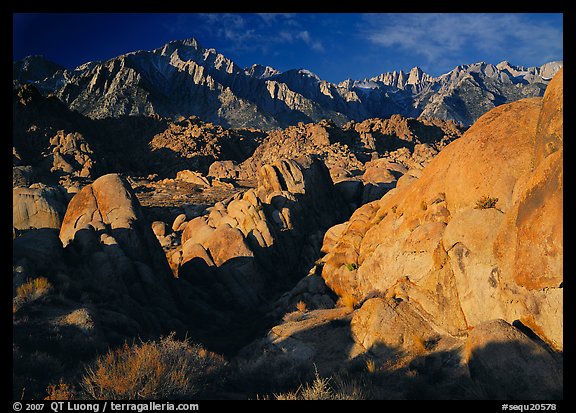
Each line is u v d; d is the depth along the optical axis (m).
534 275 11.72
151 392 10.26
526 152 15.81
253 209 35.34
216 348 18.55
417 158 110.06
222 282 26.92
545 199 11.74
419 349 14.64
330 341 16.61
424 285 16.75
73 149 124.62
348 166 110.00
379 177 63.22
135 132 177.12
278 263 32.78
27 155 117.12
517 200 14.92
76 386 10.49
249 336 20.27
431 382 12.80
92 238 19.67
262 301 27.30
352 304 20.09
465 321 14.88
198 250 28.50
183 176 116.19
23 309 13.45
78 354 12.47
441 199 18.62
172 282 22.81
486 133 17.69
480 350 11.20
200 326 21.08
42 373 10.72
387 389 12.62
